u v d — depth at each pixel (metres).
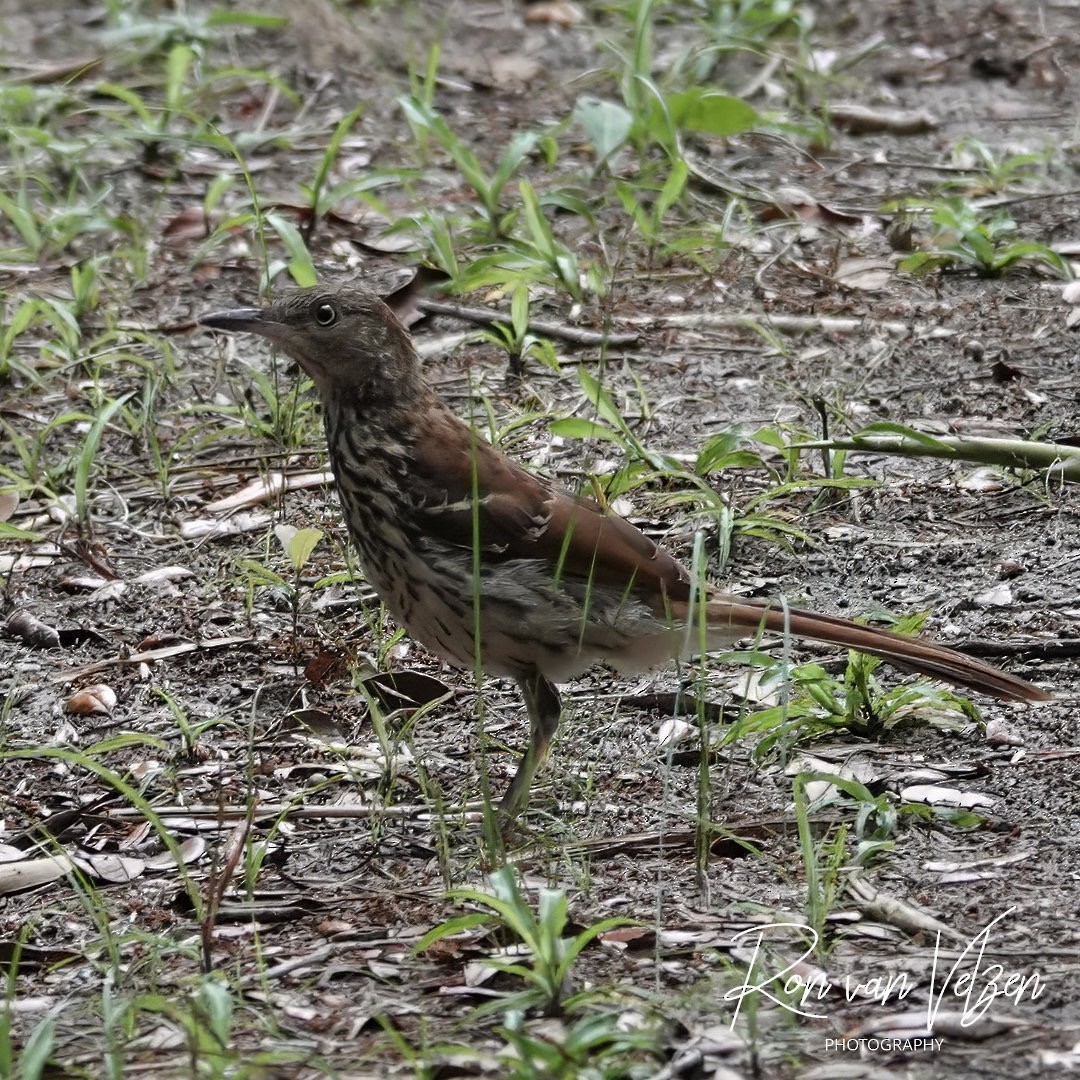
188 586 11.20
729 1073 6.45
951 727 9.25
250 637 10.59
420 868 8.26
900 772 8.80
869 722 9.23
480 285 14.08
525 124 18.50
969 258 14.74
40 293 15.03
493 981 7.18
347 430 9.03
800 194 16.33
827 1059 6.52
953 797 8.52
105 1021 6.79
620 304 14.51
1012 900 7.61
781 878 7.93
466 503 8.77
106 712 9.92
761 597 10.59
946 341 13.73
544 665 8.94
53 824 8.77
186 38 19.73
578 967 7.22
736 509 11.45
